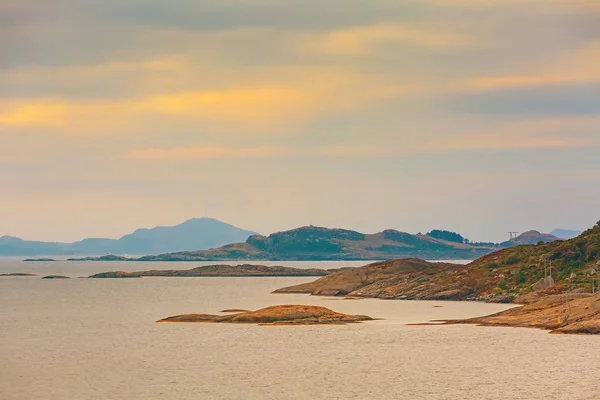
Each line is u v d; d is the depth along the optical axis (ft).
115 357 528.63
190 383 435.94
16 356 537.65
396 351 537.65
